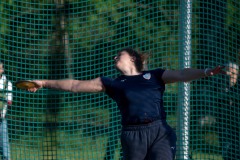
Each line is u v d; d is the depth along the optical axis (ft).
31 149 131.03
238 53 117.08
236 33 119.55
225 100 110.93
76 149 133.69
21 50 142.51
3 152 109.19
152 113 70.95
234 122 110.32
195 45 124.57
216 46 117.70
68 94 141.59
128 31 135.95
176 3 152.56
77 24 151.64
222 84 110.93
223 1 130.31
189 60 103.04
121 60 74.38
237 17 127.24
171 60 122.72
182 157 101.40
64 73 139.23
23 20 153.89
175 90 126.31
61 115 143.64
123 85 72.13
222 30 127.85
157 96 71.82
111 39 149.59
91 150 128.57
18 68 142.31
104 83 72.74
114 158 112.98
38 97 140.87
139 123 71.00
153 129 70.79
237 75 109.91
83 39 150.20
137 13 143.95
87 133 128.57
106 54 148.15
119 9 151.74
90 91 72.74
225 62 117.39
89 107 137.49
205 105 112.47
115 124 116.47
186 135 101.71
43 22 144.87
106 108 126.52
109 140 114.62
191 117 122.62
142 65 75.00
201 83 119.34
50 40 148.15
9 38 144.66
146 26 149.69
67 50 147.84
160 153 69.82
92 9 151.84
